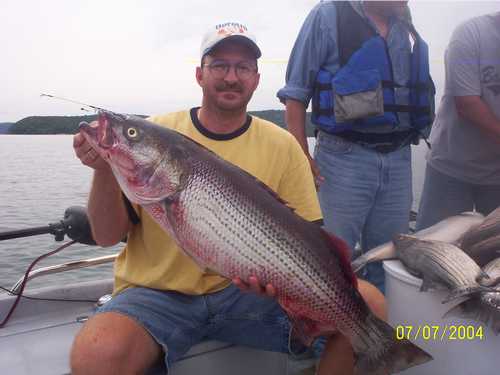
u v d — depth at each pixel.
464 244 1.43
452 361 1.26
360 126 1.67
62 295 1.62
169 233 1.01
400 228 1.79
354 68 1.63
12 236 1.38
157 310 1.12
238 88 1.17
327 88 1.70
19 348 1.33
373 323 1.04
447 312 1.24
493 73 1.73
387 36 1.67
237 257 1.00
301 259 1.01
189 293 1.18
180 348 1.14
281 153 1.27
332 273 1.03
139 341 1.04
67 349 1.32
